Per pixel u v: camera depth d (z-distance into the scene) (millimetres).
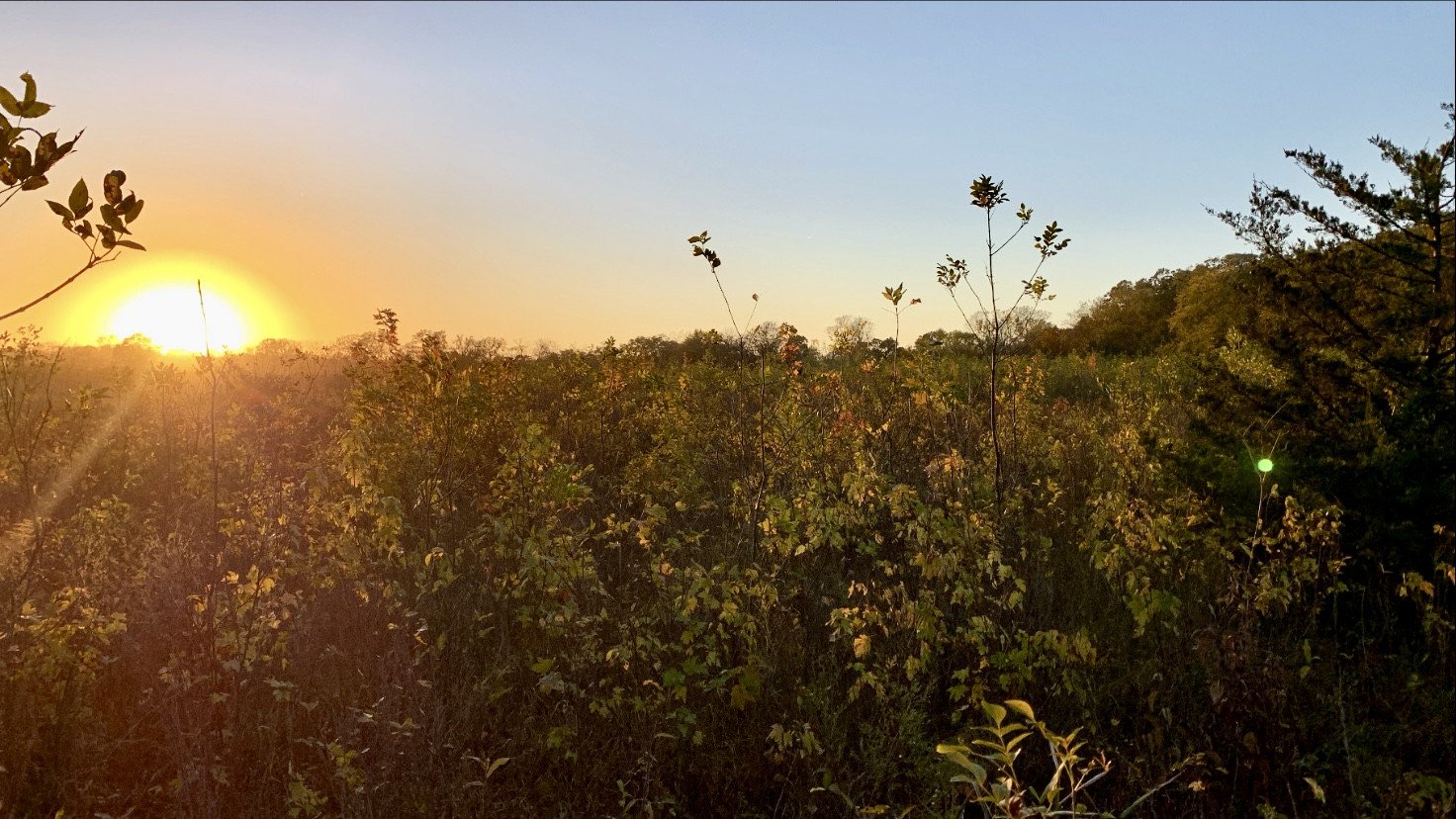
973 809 3658
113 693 4355
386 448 6852
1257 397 5449
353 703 4121
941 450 7516
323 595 5062
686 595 4496
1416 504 4641
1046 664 4191
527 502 5828
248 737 3977
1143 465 6191
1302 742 3709
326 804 3662
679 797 3770
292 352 13477
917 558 4238
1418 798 3186
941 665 4453
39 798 3482
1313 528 4602
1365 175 4941
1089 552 5871
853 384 9516
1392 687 4227
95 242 2178
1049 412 10742
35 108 2084
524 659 4719
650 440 9906
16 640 4191
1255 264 5465
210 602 3955
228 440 8906
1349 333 5152
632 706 4207
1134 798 3475
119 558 5543
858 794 3562
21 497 6957
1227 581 4953
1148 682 4215
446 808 3535
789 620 5039
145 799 3766
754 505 6039
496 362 9570
